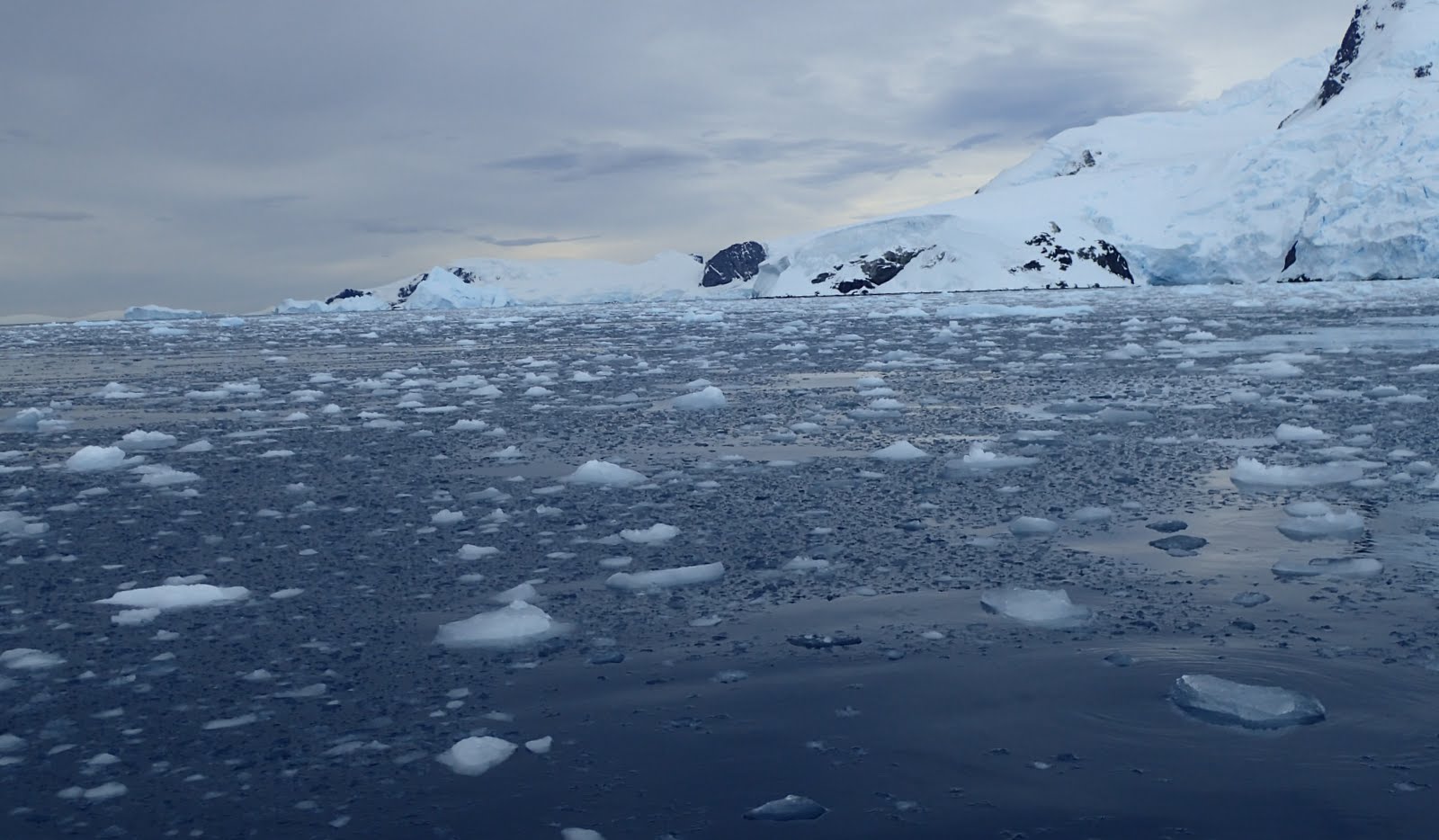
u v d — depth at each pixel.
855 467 5.29
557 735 2.24
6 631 3.03
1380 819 1.78
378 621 3.05
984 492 4.59
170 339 25.25
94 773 2.12
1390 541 3.57
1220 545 3.61
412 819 1.90
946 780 1.98
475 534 4.08
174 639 2.93
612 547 3.84
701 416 7.50
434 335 24.19
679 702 2.39
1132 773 1.98
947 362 11.70
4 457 6.42
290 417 7.86
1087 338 15.51
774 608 3.06
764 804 1.90
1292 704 2.21
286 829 1.88
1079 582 3.23
